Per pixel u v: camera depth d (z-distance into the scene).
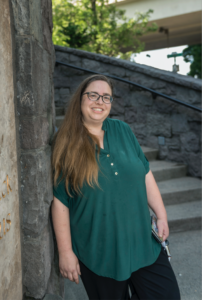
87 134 1.25
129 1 11.23
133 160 1.27
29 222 1.16
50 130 1.42
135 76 4.57
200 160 3.80
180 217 2.95
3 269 0.95
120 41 9.98
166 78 4.06
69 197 1.29
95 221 1.22
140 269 1.30
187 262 2.35
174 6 10.77
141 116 4.55
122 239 1.22
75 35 8.45
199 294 1.95
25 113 1.10
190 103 3.87
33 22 1.09
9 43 0.98
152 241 1.37
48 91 1.38
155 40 14.31
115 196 1.21
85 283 1.34
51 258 1.40
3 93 0.93
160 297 1.28
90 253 1.25
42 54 1.24
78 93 1.30
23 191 1.15
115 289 1.28
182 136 4.00
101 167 1.21
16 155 1.07
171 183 3.66
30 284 1.21
